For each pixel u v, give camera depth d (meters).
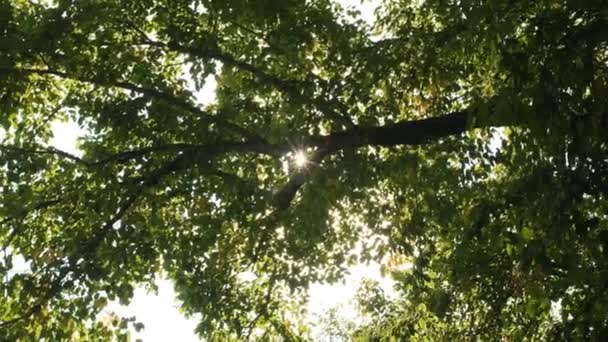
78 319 11.09
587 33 6.11
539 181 5.96
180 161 11.45
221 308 12.80
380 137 10.58
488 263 9.90
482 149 10.66
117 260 11.06
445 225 9.92
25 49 10.42
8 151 11.15
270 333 13.82
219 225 12.05
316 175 10.24
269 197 11.62
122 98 12.27
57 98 12.79
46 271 10.83
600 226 6.23
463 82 12.36
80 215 11.53
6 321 11.10
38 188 11.84
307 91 10.86
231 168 12.59
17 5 11.97
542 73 6.07
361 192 11.01
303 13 10.99
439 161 10.77
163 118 11.76
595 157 5.87
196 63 11.20
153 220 11.67
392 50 11.09
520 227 6.43
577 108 6.03
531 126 5.98
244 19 10.99
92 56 11.65
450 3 9.12
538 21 6.40
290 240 11.98
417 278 11.34
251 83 11.14
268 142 10.60
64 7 10.37
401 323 13.50
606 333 6.16
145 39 11.95
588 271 6.07
